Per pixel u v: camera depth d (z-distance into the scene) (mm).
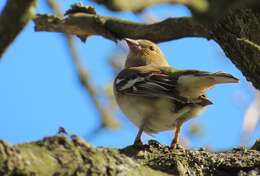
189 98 11812
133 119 13117
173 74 12312
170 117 12523
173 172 9141
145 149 9797
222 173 9414
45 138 8430
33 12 5613
